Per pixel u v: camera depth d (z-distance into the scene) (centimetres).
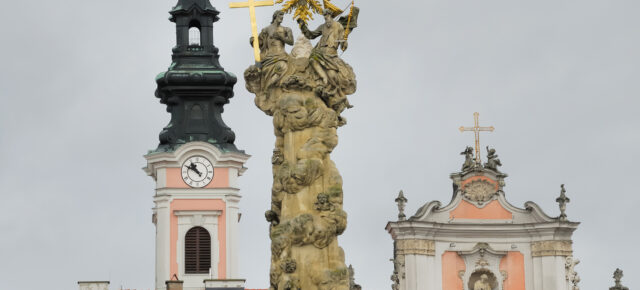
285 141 4669
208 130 11456
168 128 11456
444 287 8838
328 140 4647
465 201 8906
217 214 11312
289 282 4550
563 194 8894
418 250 8781
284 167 4634
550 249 8850
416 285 8775
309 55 4719
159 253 11256
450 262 8862
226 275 11238
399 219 8812
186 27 11538
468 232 8875
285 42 4741
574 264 8888
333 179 4628
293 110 4641
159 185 11338
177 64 11488
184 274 11231
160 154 11312
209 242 11294
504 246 8894
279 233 4588
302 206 4600
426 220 8800
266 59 4731
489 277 8912
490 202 8912
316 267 4575
